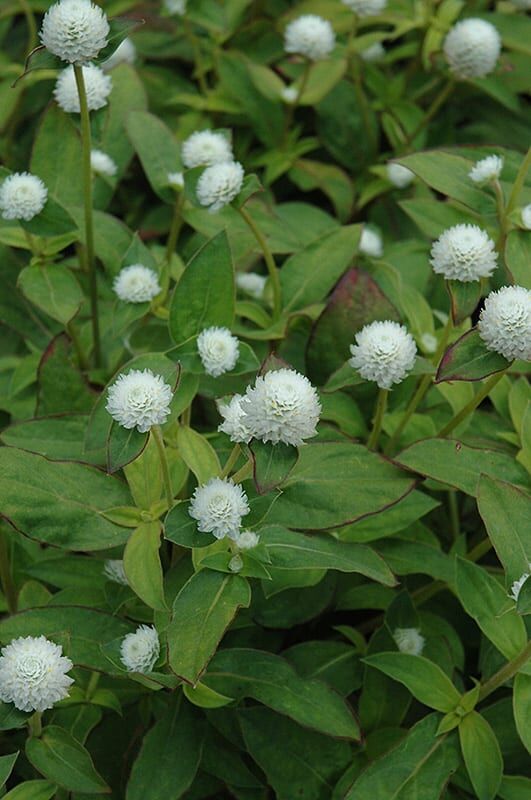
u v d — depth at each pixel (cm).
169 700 86
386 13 113
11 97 111
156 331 96
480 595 85
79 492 84
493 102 118
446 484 89
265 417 78
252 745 86
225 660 86
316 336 94
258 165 113
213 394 92
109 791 82
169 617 83
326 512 84
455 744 85
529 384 95
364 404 95
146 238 108
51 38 87
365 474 85
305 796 86
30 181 91
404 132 113
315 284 97
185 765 84
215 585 81
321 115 114
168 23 117
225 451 89
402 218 111
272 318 96
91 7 87
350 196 111
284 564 82
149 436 83
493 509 84
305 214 108
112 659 82
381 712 88
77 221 98
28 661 80
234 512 79
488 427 94
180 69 119
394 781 84
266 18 120
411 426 93
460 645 90
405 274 102
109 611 87
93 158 99
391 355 84
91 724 86
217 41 115
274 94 111
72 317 92
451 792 87
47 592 90
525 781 85
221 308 86
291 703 84
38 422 90
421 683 85
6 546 92
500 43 110
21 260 104
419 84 116
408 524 88
